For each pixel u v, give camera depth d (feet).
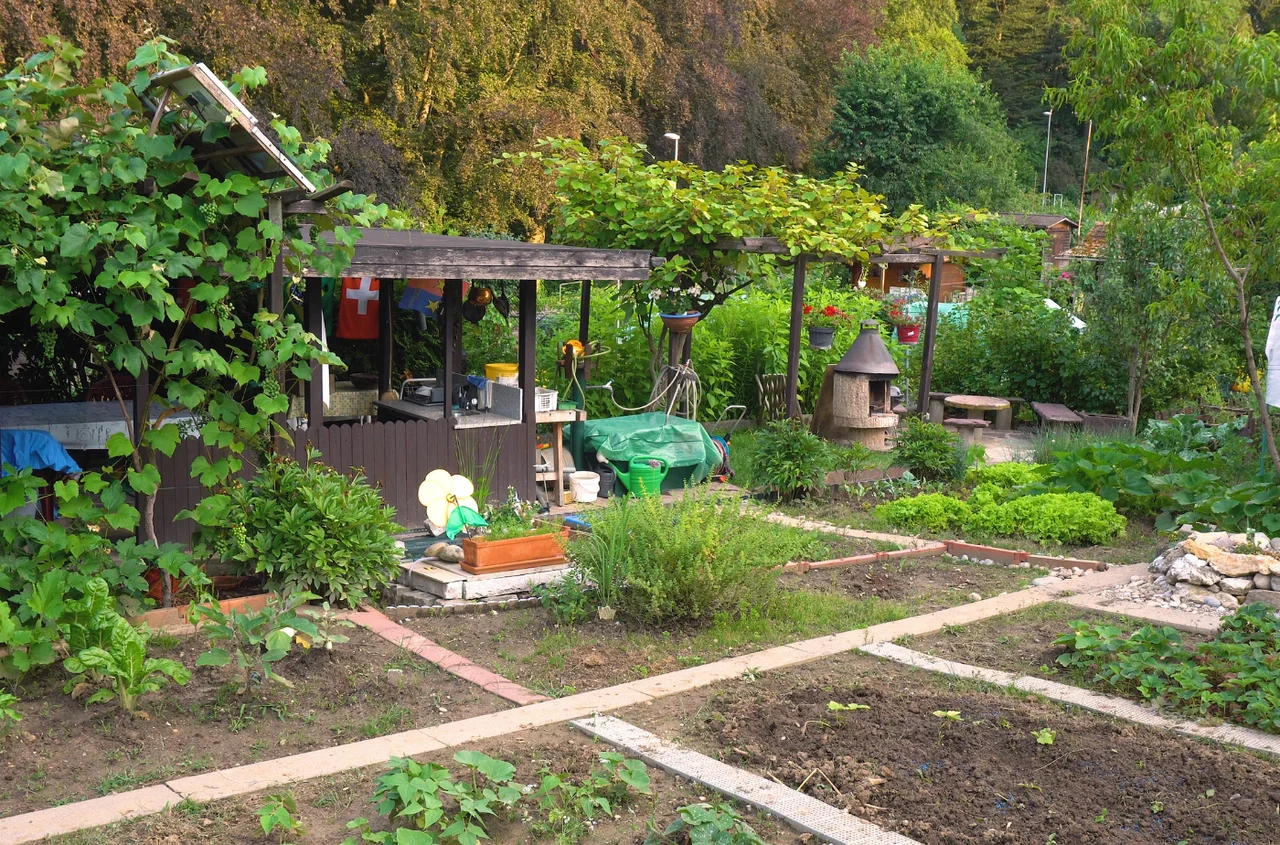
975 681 19.42
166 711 17.80
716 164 105.60
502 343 44.86
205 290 21.63
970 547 30.04
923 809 14.47
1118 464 34.71
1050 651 21.40
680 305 40.93
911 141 130.21
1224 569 25.12
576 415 33.91
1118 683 19.04
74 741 16.61
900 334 55.77
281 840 13.37
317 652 20.12
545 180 83.20
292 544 23.50
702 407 47.32
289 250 23.80
